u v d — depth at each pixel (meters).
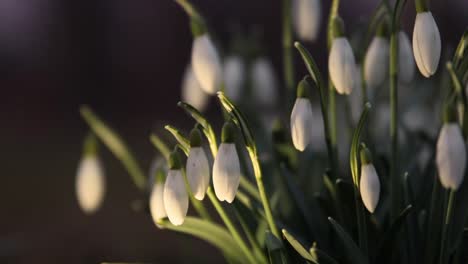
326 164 0.93
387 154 0.93
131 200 1.57
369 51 0.83
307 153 0.93
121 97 2.78
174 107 2.72
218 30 2.60
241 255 0.82
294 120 0.78
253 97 0.95
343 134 1.03
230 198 0.77
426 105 1.00
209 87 0.83
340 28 0.79
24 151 2.09
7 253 1.12
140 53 2.80
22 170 1.87
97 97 2.78
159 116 2.62
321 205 0.83
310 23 0.88
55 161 1.97
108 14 2.80
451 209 0.79
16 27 2.81
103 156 1.94
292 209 0.86
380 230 0.82
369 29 0.83
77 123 2.51
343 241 0.79
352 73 0.79
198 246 1.14
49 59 2.81
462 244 0.81
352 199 0.81
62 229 1.37
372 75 0.83
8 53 2.80
